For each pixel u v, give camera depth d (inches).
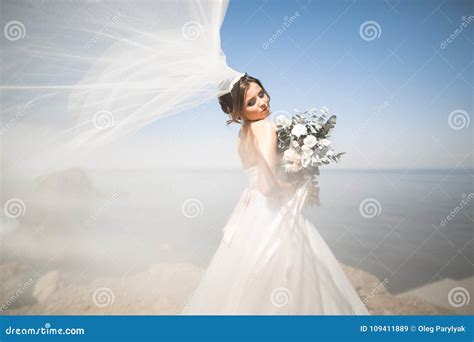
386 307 121.0
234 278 72.2
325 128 73.9
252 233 73.5
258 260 70.5
